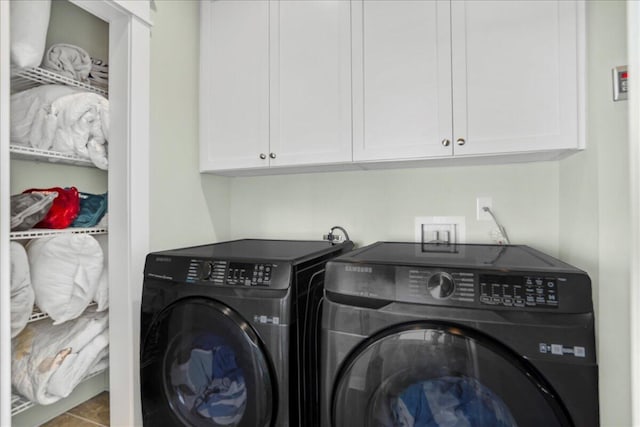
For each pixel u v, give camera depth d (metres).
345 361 0.92
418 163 1.51
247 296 1.05
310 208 1.85
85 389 1.48
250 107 1.62
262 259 1.09
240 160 1.64
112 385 1.33
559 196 1.41
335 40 1.48
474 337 0.80
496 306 0.80
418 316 0.85
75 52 1.34
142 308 1.21
